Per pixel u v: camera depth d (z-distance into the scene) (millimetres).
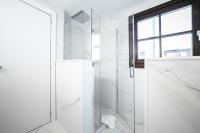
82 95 1177
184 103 557
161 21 1498
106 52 2004
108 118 1672
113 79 1917
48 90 1550
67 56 1899
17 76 1228
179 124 574
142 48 1701
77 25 1737
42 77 1480
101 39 2025
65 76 1420
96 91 1600
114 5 1659
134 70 1650
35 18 1398
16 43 1215
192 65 528
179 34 1371
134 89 1627
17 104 1229
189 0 1254
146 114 680
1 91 1109
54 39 1644
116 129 1472
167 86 603
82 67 1190
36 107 1410
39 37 1445
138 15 1666
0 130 1104
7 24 1142
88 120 1261
